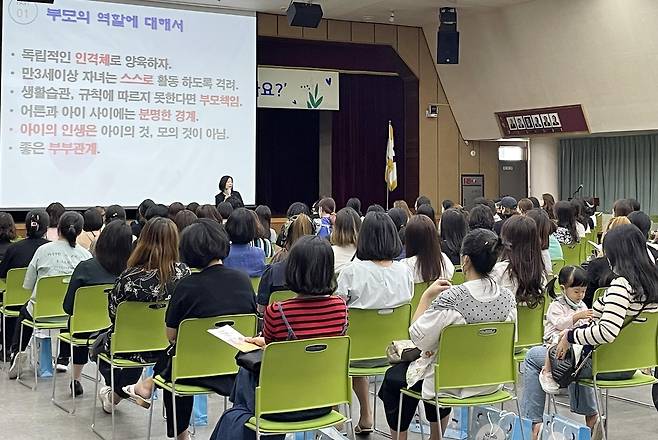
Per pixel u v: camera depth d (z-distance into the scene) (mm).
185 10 12266
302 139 17344
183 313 3949
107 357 4609
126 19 11844
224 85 12594
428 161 15562
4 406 5430
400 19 14500
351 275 4391
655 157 14344
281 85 14297
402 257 5863
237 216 5570
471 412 4184
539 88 13594
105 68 11734
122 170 11906
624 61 11906
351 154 16031
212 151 12523
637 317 3977
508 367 3902
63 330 5516
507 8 13016
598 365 4047
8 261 6129
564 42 12500
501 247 3824
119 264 5082
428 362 3840
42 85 11328
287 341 3338
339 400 3564
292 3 11812
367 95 15969
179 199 12312
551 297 4965
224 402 5207
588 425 4605
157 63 12094
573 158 15703
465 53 14391
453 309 3748
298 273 3465
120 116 11852
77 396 5672
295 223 5586
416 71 15281
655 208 14398
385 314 4441
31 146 11289
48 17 11320
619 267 3939
